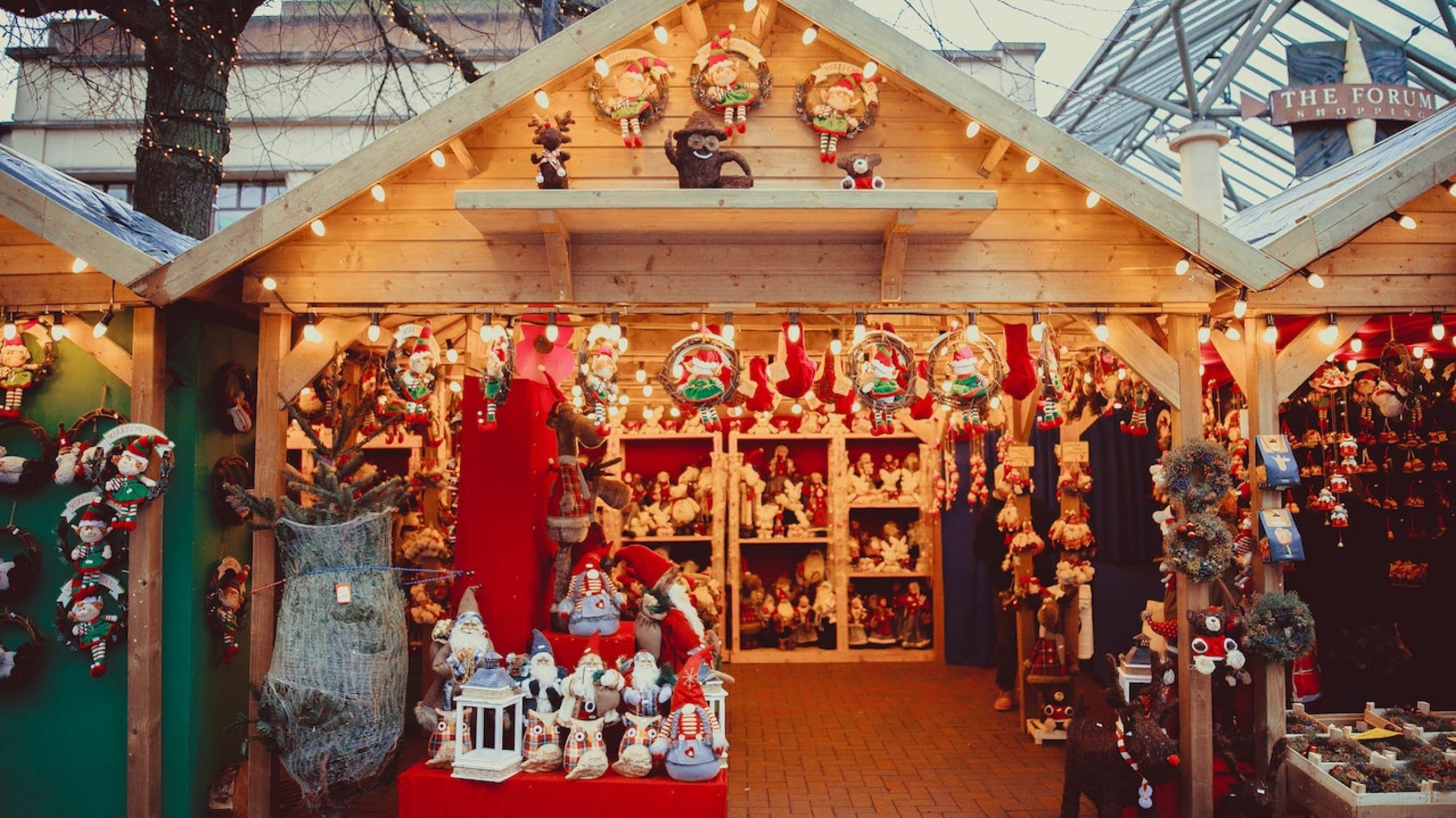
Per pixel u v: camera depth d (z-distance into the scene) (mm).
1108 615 8109
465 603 4531
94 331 4480
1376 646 5352
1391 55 7523
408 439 7008
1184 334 4609
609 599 4793
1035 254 4574
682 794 3967
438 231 4590
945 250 4562
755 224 4344
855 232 4512
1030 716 6559
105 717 4582
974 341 4477
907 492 9195
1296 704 4855
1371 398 5414
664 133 4570
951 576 8883
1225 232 4254
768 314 4852
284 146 11797
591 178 4562
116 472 4406
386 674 4145
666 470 9773
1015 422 6914
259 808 4473
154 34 6570
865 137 4582
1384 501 6176
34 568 4621
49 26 5922
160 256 4602
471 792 4031
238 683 5121
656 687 4230
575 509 4824
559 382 5520
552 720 4184
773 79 4605
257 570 4566
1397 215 4641
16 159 5082
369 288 4566
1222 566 4371
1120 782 4270
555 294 4516
